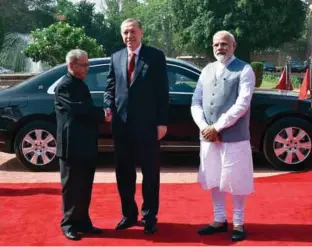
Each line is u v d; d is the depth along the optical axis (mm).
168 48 75875
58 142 5043
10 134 8375
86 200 5102
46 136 8367
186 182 7637
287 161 8336
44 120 8367
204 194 6809
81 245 4887
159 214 5902
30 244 4914
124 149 5262
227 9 51000
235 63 5047
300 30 52406
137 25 5117
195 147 8289
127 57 5207
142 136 5133
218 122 4941
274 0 50031
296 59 68312
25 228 5395
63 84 5004
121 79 5168
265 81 39844
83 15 70000
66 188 5059
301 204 6289
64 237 5102
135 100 5121
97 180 7805
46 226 5453
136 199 6602
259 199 6531
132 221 5398
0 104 8375
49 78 8523
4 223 5566
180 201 6465
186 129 8234
